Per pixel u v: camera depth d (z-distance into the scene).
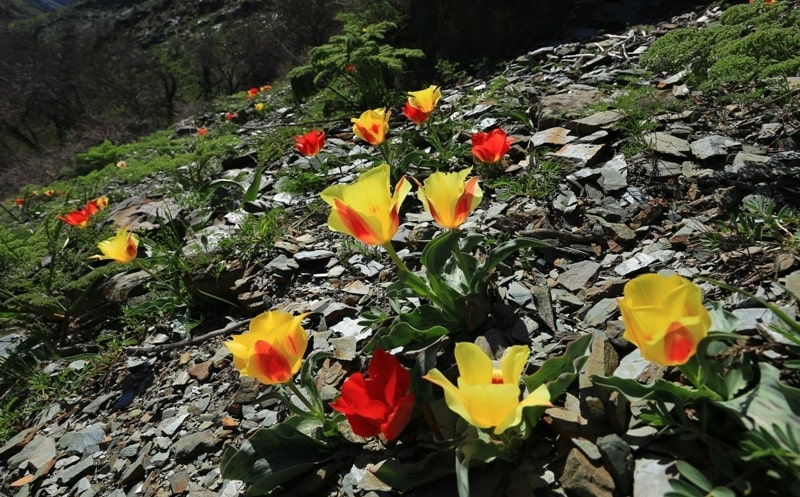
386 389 1.82
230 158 6.52
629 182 3.27
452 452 1.84
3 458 3.12
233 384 2.89
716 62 3.74
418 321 2.37
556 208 3.25
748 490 1.39
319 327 2.99
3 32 42.12
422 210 3.87
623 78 4.80
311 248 3.77
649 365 1.95
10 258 5.39
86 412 3.19
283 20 26.34
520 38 7.38
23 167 23.17
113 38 54.78
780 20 4.23
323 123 7.20
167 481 2.43
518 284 2.68
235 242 3.99
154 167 9.26
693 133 3.56
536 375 1.88
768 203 2.67
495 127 4.73
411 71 7.84
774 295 2.07
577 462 1.69
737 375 1.59
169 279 4.03
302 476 2.12
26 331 4.55
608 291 2.48
